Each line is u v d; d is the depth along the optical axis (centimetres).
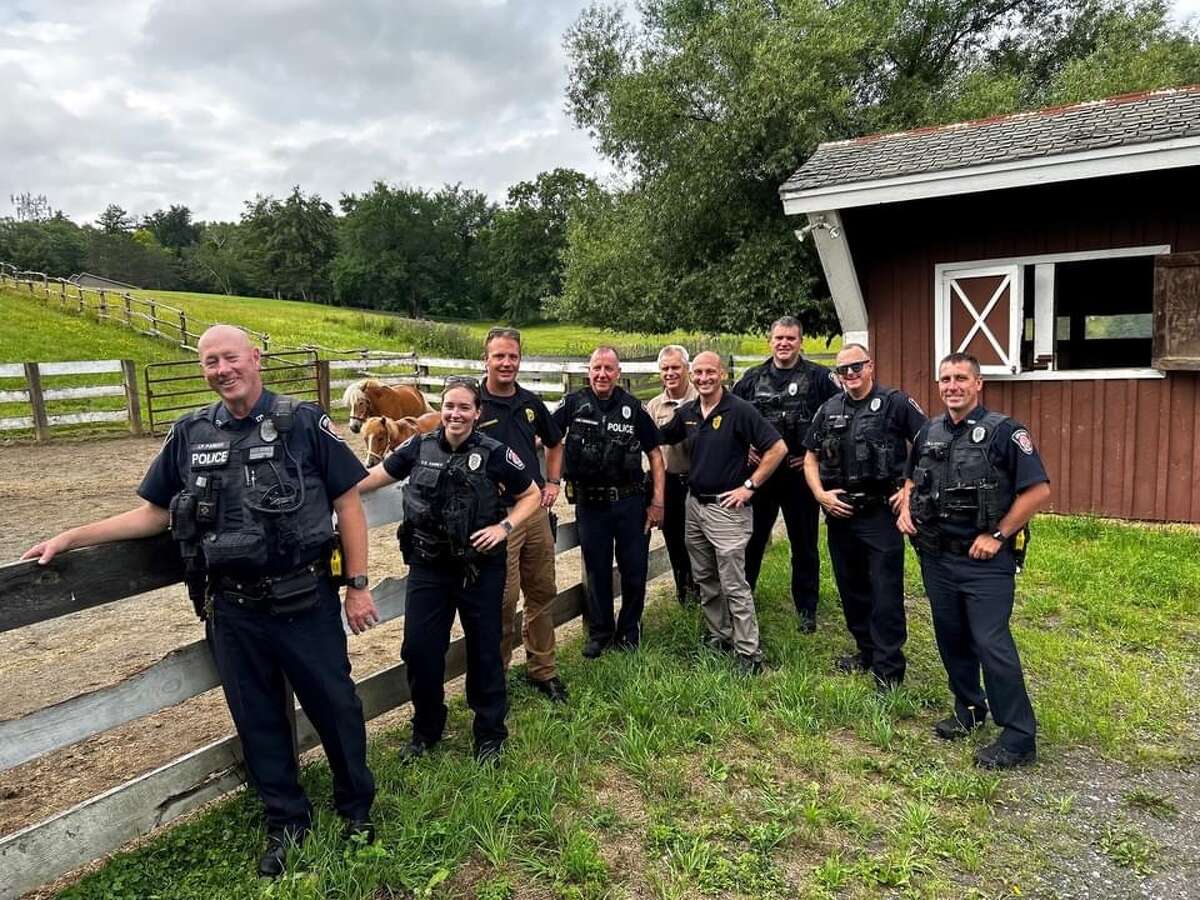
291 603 250
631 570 427
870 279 789
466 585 313
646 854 270
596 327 2080
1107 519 692
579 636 471
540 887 253
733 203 1692
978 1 2178
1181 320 646
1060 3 2294
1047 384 714
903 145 789
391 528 780
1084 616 480
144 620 509
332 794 298
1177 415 658
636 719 357
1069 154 622
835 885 252
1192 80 1947
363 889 248
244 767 288
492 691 325
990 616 323
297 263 8425
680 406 474
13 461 1107
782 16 1780
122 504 829
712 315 1752
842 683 392
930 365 768
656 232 1817
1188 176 639
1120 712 365
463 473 306
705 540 425
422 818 281
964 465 323
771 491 475
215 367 239
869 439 377
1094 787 309
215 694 403
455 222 8719
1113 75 1864
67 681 410
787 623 475
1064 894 250
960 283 739
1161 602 490
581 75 2305
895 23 1933
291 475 249
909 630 470
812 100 1559
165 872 256
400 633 480
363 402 829
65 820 238
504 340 371
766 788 305
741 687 385
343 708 267
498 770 314
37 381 1274
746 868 260
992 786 303
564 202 7600
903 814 291
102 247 8738
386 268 8131
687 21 2191
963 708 348
